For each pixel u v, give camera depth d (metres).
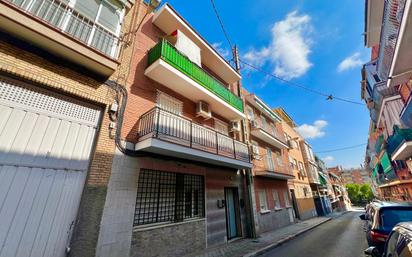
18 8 3.88
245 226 9.84
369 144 25.28
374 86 12.79
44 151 4.29
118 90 5.99
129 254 4.92
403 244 2.33
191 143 6.52
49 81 4.52
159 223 5.95
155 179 6.33
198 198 7.65
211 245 7.38
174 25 8.63
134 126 6.14
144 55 7.40
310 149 27.38
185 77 7.40
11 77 4.16
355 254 6.39
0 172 3.64
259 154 13.45
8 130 3.91
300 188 19.75
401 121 10.31
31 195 3.91
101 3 5.82
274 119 17.41
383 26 6.83
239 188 10.24
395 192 17.97
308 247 7.65
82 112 5.18
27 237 3.69
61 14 4.88
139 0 7.97
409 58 6.61
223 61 10.86
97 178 4.85
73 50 4.63
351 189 61.94
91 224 4.47
